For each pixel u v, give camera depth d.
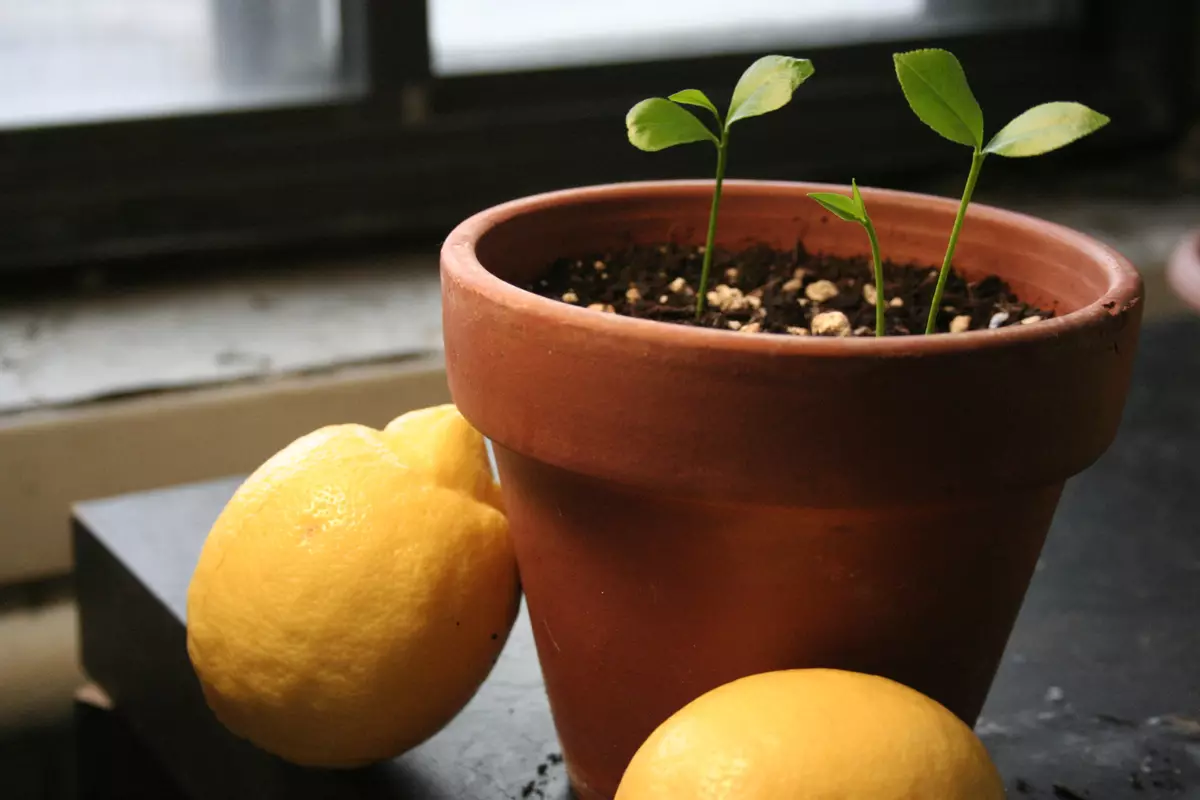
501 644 0.57
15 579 0.83
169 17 1.00
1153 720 0.60
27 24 0.96
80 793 0.71
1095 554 0.68
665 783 0.50
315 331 0.94
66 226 0.97
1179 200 1.24
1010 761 0.58
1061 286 0.56
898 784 0.49
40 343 0.90
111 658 0.68
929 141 1.24
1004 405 0.50
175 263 1.03
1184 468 0.75
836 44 1.19
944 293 0.58
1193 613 0.65
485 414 0.53
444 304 0.54
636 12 1.15
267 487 0.55
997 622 0.54
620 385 0.50
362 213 1.06
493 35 1.11
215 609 0.55
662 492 0.51
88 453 0.83
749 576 0.52
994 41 1.27
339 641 0.54
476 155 1.08
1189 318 0.98
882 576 0.52
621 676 0.54
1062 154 1.31
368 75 1.04
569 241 0.59
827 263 0.60
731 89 1.16
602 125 1.12
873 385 0.49
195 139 1.00
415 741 0.56
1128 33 1.31
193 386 0.85
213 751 0.61
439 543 0.55
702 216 0.60
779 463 0.50
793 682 0.51
